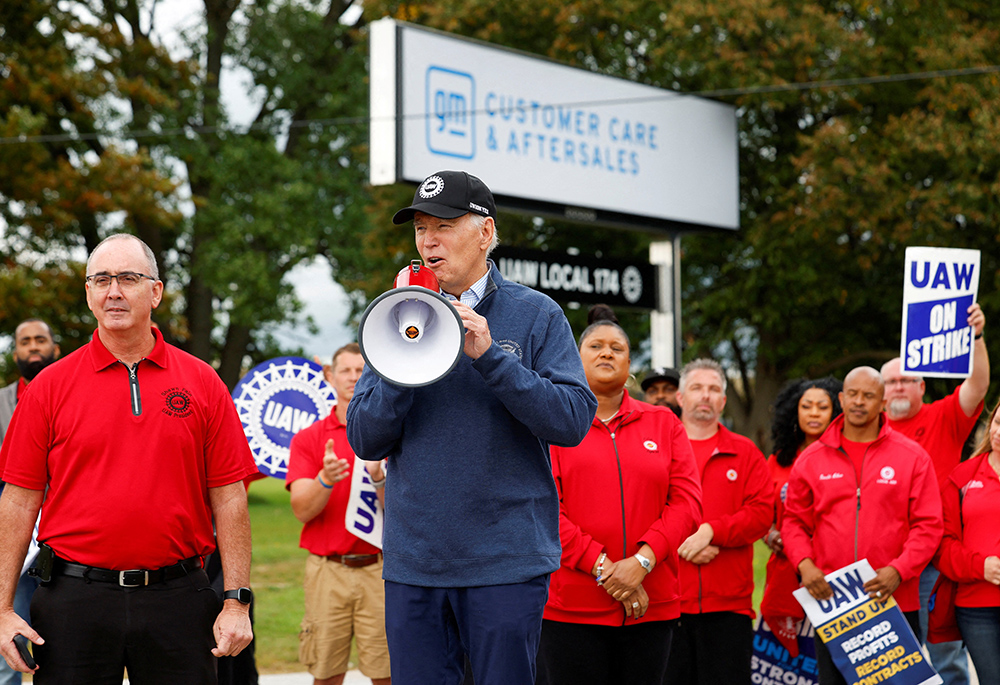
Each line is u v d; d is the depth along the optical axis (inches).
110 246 140.8
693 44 631.2
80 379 140.0
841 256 658.2
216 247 946.1
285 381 247.1
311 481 214.5
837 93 640.4
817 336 703.1
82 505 137.4
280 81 1054.4
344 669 219.8
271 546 526.0
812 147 606.5
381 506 213.8
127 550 137.4
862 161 593.9
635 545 180.4
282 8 1067.3
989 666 197.9
